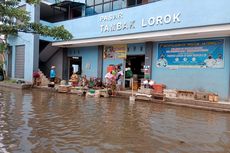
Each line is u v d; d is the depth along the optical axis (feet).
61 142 21.65
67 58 75.97
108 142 22.06
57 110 36.01
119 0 62.13
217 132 26.17
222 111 37.68
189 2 45.60
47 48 76.38
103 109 37.81
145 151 20.06
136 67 59.47
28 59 74.69
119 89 56.80
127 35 54.49
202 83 47.60
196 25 44.68
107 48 64.75
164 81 53.11
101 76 65.62
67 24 70.08
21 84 67.51
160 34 48.49
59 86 59.88
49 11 81.30
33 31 25.26
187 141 22.93
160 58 53.83
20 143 21.06
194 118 32.91
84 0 71.15
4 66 83.56
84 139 22.70
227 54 44.39
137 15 53.88
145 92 47.55
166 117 33.14
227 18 41.14
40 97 50.08
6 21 22.90
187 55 49.70
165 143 22.21
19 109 35.99
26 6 71.26
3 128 25.45
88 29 64.49
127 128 26.96
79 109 37.29
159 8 49.98
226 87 44.47
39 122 28.43
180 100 43.42
